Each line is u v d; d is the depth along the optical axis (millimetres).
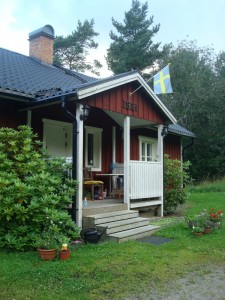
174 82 24453
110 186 10891
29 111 8273
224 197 13812
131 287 4230
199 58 26172
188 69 24562
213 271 4941
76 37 31938
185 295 4051
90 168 9852
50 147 9125
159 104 9883
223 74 25297
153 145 14242
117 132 11664
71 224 6484
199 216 7688
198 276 4711
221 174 22438
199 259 5480
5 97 7410
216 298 3982
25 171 6309
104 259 5293
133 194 8789
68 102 7383
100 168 10852
